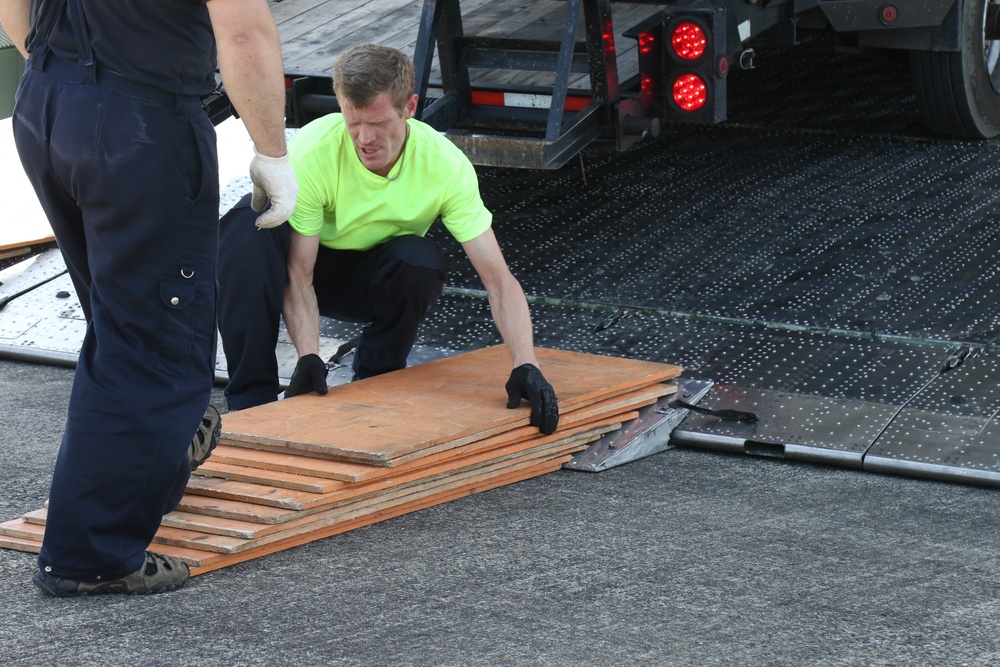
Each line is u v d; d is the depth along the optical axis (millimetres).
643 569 3920
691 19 6113
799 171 7703
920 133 8258
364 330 5297
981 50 7805
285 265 4898
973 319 5777
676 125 8609
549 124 6051
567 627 3537
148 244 3531
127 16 3412
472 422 4473
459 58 6559
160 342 3613
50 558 3686
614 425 4965
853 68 9680
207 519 4039
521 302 4824
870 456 4742
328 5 8516
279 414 4566
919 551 4055
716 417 5102
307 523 4047
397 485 4250
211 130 3598
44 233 7215
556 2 7621
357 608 3658
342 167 4805
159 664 3332
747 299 6133
